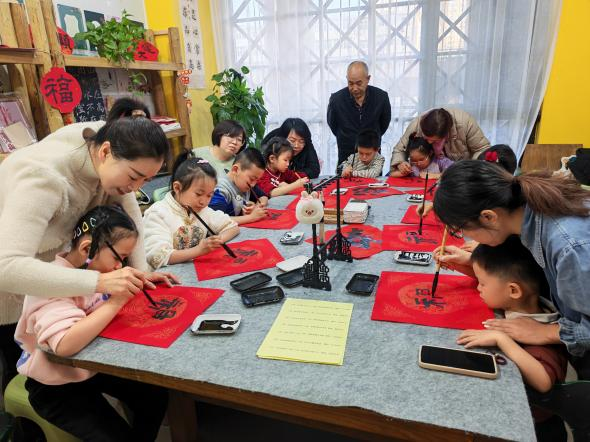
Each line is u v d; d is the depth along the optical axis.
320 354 0.86
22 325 1.02
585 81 2.88
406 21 3.16
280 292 1.13
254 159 2.05
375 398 0.72
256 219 1.85
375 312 1.01
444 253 1.18
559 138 3.04
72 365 0.93
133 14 3.13
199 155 2.50
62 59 2.06
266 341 0.91
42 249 1.12
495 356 0.82
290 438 1.44
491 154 1.93
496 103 3.07
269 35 3.53
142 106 1.39
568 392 0.87
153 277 1.24
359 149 2.72
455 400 0.71
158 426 1.28
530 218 0.88
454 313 0.99
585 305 0.81
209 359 0.87
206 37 3.67
